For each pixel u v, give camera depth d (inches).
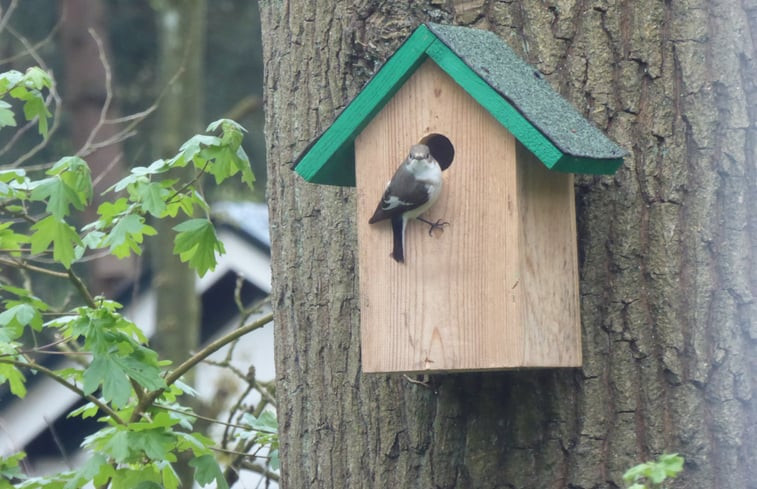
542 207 314.2
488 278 308.7
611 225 331.6
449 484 336.8
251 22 1376.7
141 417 399.5
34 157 1171.9
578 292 324.2
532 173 312.0
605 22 339.3
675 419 324.5
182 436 375.9
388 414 350.9
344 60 366.0
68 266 366.3
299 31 381.1
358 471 355.9
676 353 326.0
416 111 323.6
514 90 309.7
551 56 339.0
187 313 777.6
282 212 387.5
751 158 335.3
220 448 458.0
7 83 381.1
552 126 302.0
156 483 372.8
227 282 839.7
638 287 329.1
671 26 338.6
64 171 371.2
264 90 402.0
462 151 314.2
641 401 326.0
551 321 313.6
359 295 348.5
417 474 343.6
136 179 367.2
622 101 336.8
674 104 336.5
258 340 836.0
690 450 323.0
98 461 353.1
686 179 333.4
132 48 1320.1
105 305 395.2
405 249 320.2
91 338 346.6
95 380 338.6
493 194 308.3
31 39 1239.5
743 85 337.7
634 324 327.6
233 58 1358.3
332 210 371.2
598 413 325.7
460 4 345.7
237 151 377.1
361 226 330.6
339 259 367.9
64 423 772.6
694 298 328.5
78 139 1136.8
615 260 330.0
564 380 328.5
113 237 358.6
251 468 504.1
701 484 322.3
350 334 363.3
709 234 331.0
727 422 324.2
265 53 399.9
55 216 353.4
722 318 328.5
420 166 308.5
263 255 800.9
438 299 315.3
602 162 304.5
